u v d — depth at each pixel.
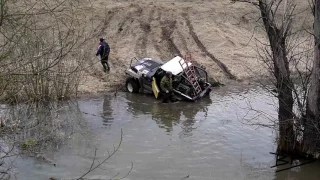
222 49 22.48
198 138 12.42
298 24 19.42
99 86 17.05
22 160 10.53
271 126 12.49
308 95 10.61
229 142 12.15
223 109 15.09
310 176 10.13
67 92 15.25
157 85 16.09
